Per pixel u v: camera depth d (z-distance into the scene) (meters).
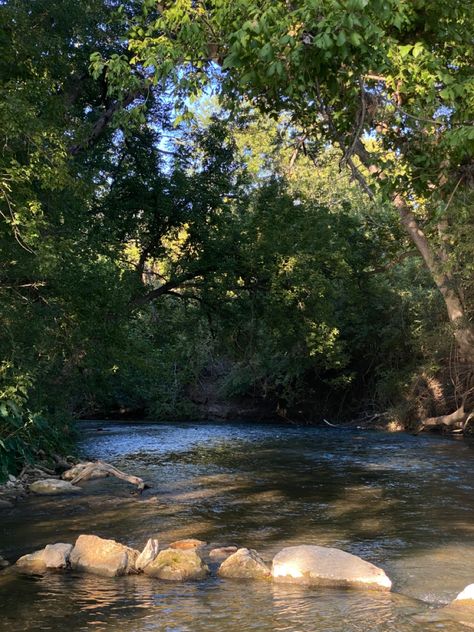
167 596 6.85
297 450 20.64
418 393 28.53
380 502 12.09
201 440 23.94
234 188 20.86
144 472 16.00
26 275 13.17
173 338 22.78
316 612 6.25
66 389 17.56
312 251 20.81
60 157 11.29
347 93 8.19
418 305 27.36
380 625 5.86
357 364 32.66
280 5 6.58
